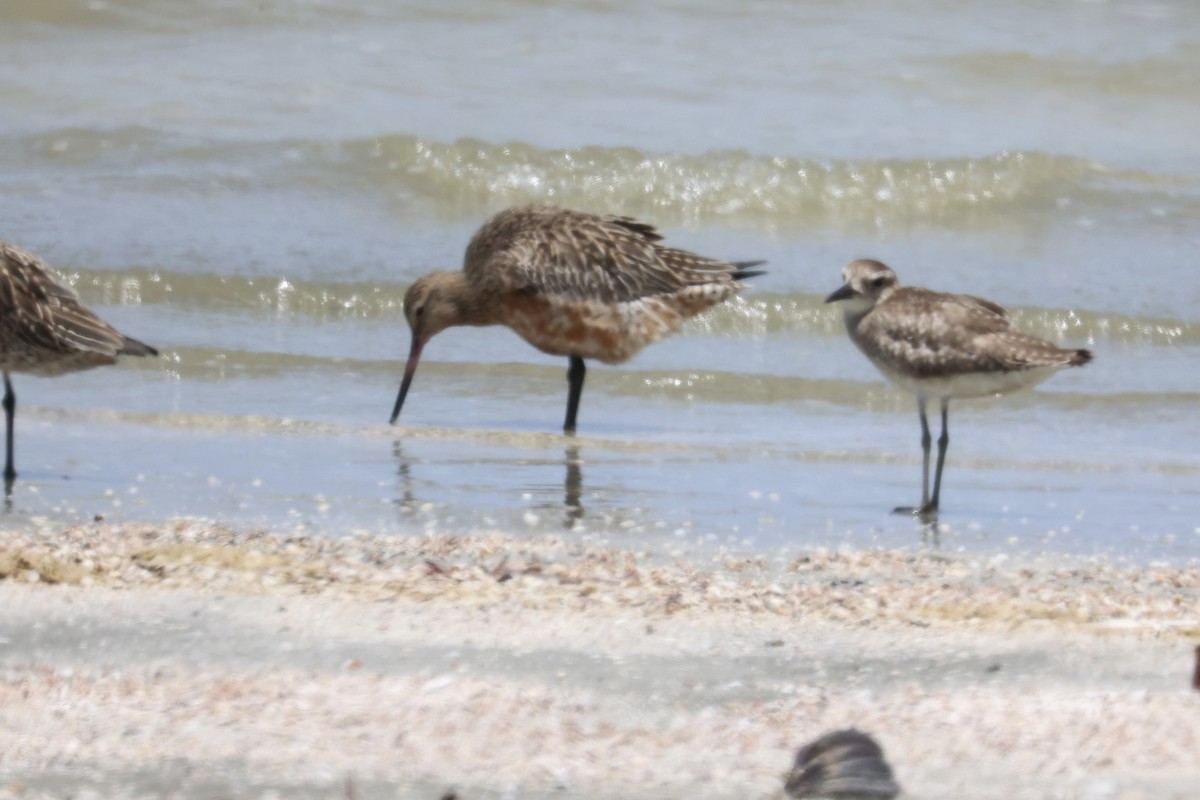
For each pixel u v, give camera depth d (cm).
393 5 2775
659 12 2817
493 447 1476
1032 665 909
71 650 890
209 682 849
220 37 2648
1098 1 2947
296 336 1831
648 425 1600
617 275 1622
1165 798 734
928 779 752
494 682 864
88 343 1277
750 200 2256
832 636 954
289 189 2205
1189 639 954
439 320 1644
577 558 1112
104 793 721
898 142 2395
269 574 1032
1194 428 1603
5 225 2028
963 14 2884
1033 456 1487
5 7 2652
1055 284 2017
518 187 2242
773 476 1394
